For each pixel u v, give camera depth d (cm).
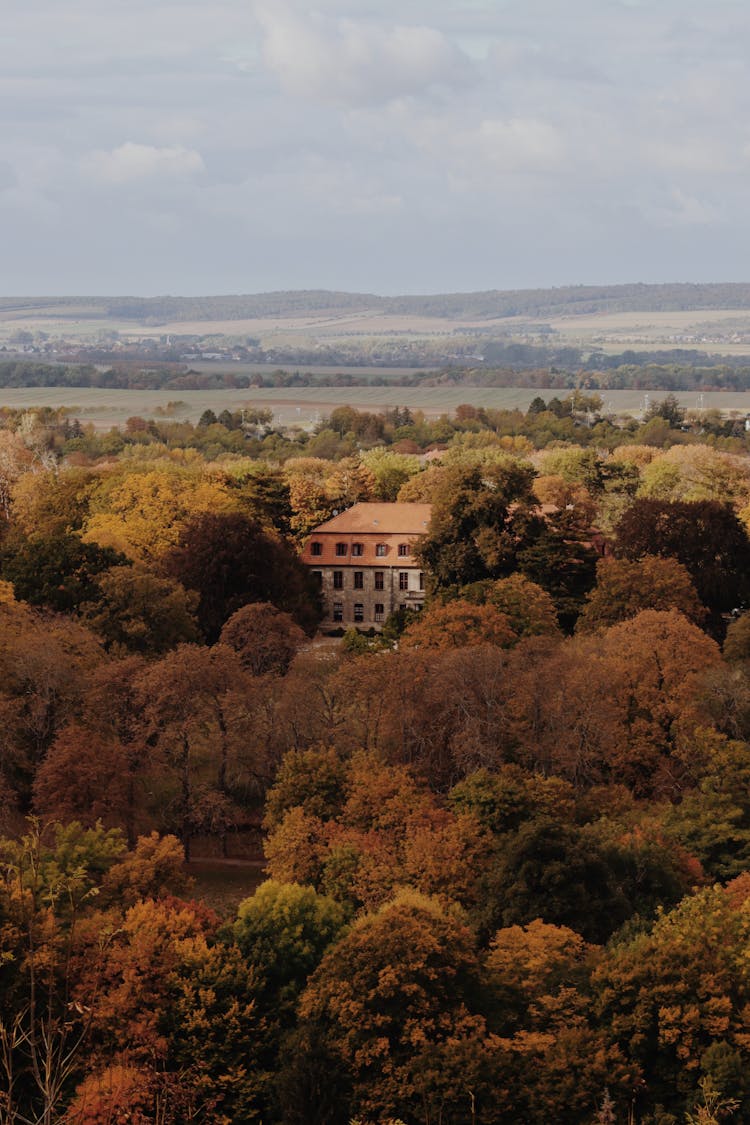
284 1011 11900
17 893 11600
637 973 11225
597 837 14762
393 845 15188
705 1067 10312
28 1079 10069
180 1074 10100
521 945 12369
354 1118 10150
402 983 11138
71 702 18938
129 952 11612
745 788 16725
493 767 17875
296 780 16800
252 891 16550
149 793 18850
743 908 12438
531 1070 10556
